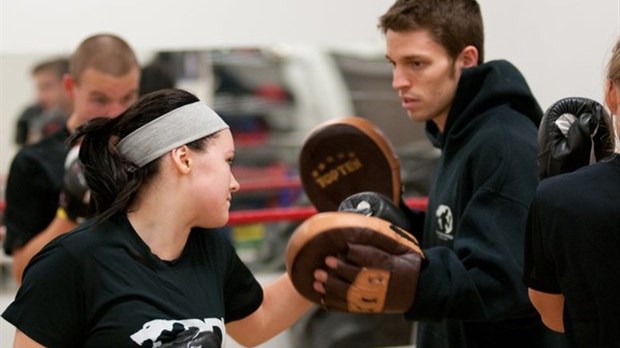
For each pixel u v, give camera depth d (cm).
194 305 209
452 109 259
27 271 203
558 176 189
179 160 207
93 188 212
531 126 245
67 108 451
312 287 213
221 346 214
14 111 447
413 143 485
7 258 451
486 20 435
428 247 270
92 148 212
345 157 293
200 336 202
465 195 246
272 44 462
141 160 208
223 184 213
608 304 177
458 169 250
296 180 479
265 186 475
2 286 453
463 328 252
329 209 297
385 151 292
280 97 469
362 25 470
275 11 460
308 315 481
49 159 352
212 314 214
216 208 212
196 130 209
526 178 229
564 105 217
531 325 245
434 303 217
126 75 346
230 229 471
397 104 481
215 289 220
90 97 346
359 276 208
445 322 261
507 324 246
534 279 199
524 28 432
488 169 235
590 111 216
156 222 210
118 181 208
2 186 448
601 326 178
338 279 209
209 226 216
